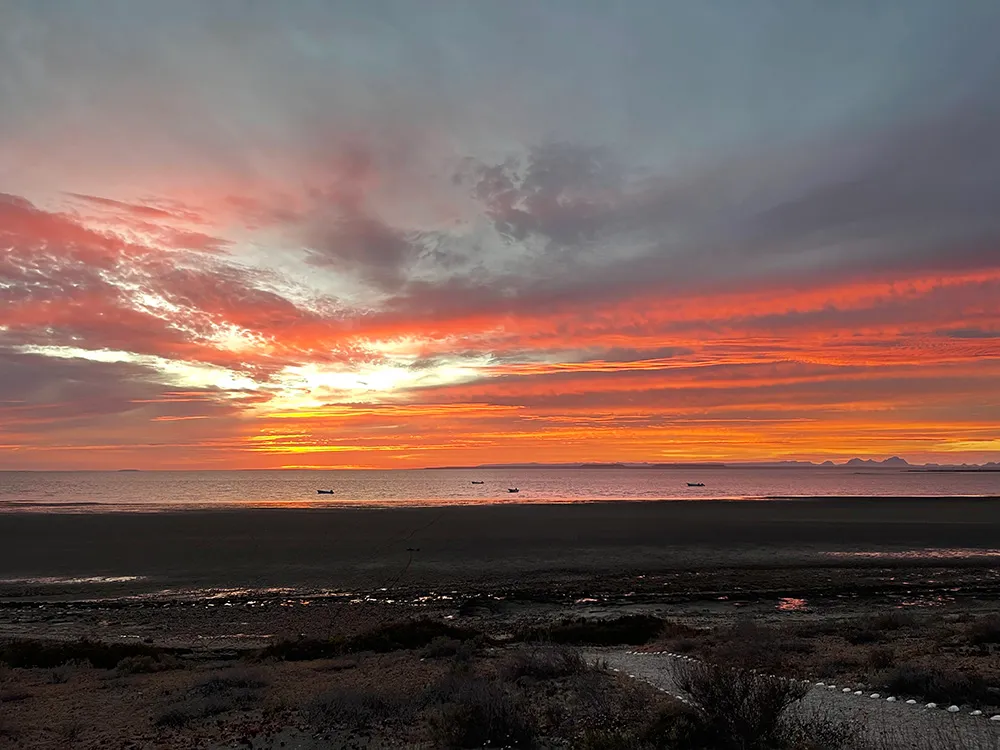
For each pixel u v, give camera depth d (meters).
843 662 11.48
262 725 9.04
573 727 7.95
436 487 160.62
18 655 16.36
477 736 7.62
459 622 22.62
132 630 21.88
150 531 45.75
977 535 45.16
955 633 14.70
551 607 25.34
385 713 9.28
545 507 67.00
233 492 132.25
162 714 9.83
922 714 7.84
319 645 17.33
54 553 37.34
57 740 8.85
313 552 37.84
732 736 6.87
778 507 68.19
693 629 18.86
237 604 26.12
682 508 65.69
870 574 32.25
